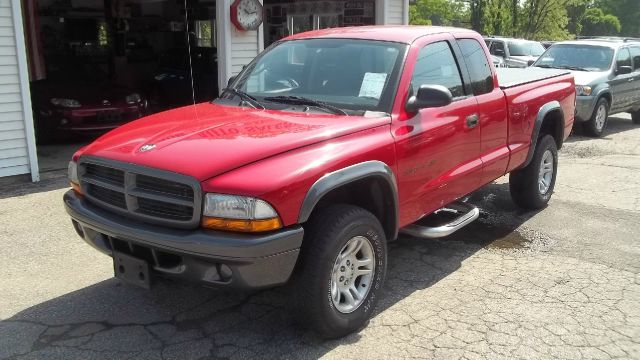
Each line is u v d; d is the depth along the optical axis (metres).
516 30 40.03
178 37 15.56
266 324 3.97
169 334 3.83
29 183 7.49
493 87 5.45
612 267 5.03
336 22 13.70
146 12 15.91
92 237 3.78
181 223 3.26
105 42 15.83
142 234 3.33
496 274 4.86
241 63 9.99
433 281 4.70
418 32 4.78
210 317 4.06
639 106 13.38
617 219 6.37
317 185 3.38
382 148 3.89
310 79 4.55
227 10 9.61
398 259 5.17
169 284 4.56
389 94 4.17
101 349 3.63
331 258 3.49
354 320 3.77
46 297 4.32
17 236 5.56
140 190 3.41
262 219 3.16
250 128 3.74
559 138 6.75
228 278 3.25
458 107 4.79
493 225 6.14
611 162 9.31
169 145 3.52
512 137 5.70
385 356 3.58
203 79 13.02
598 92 11.34
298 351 3.63
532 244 5.58
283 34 15.41
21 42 7.23
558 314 4.16
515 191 6.49
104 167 3.62
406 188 4.21
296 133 3.62
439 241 5.65
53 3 14.81
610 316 4.14
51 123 9.62
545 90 6.29
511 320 4.05
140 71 15.86
